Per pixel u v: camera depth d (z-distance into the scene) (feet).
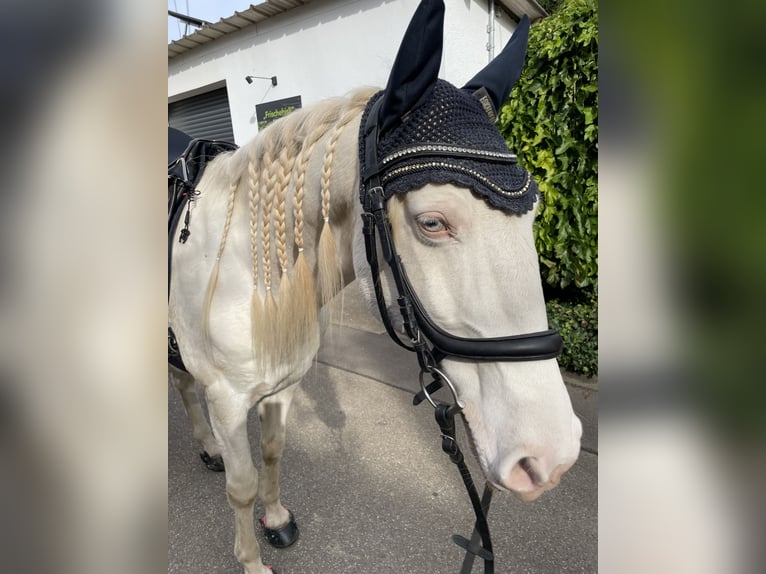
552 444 2.48
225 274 3.73
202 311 3.84
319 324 4.33
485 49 14.94
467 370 2.77
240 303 3.75
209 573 5.34
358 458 7.21
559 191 9.38
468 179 2.38
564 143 8.92
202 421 7.04
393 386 9.37
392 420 8.20
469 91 3.05
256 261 3.59
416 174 2.45
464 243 2.49
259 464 7.46
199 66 18.37
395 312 2.91
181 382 6.68
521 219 2.51
